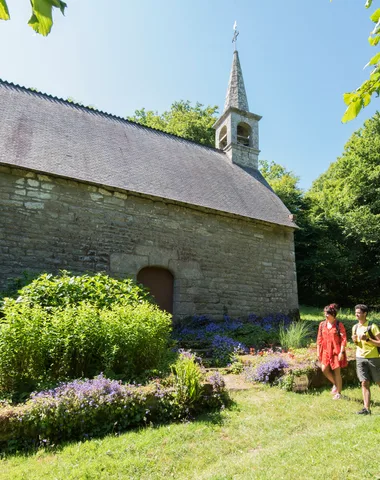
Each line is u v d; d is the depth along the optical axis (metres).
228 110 13.97
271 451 2.97
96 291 5.45
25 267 6.80
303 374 5.08
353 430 3.33
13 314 3.95
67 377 3.99
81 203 7.71
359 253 18.09
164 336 5.18
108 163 8.84
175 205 9.00
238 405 4.23
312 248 18.36
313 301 18.50
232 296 9.45
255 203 11.16
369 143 21.19
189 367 4.07
